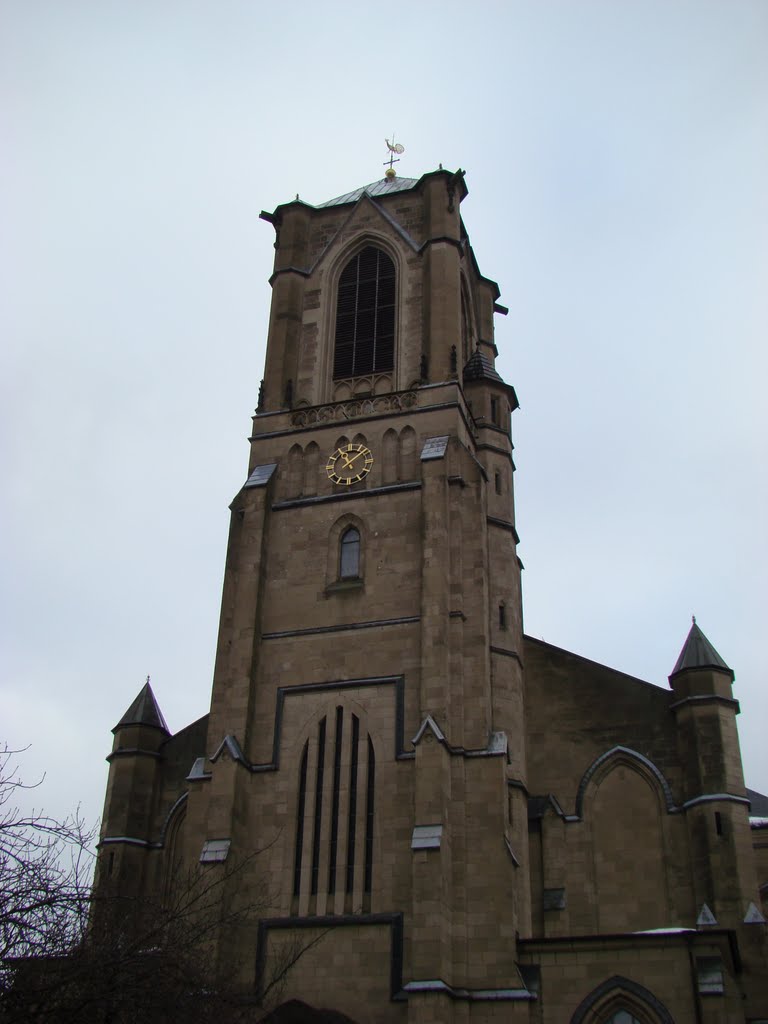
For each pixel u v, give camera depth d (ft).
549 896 215.92
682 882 213.25
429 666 207.72
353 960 189.06
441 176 273.33
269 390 257.34
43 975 119.34
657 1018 176.35
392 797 201.77
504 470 257.75
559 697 237.25
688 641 234.99
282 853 203.41
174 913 149.69
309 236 281.74
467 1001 180.65
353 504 235.20
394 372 254.47
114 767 240.32
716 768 217.97
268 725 216.95
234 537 240.53
